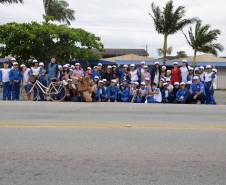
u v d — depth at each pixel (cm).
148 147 716
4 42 3791
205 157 654
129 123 985
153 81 1828
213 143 760
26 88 1792
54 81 1775
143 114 1186
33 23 3894
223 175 561
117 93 1808
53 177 542
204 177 551
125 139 780
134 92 1791
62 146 713
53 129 879
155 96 1786
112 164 605
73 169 578
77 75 1791
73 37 3825
